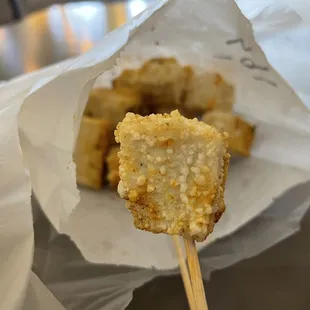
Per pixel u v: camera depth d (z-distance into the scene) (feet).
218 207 0.31
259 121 0.49
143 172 0.30
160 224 0.30
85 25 0.84
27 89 0.35
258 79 0.46
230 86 0.51
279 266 0.41
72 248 0.42
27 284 0.30
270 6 0.44
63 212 0.39
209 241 0.43
